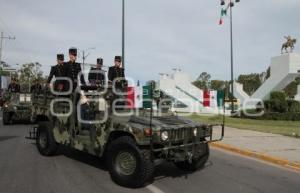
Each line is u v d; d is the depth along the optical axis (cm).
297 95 4219
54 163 1052
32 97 1227
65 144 1058
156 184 874
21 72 9725
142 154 811
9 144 1366
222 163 1153
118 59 1151
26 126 2025
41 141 1153
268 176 1010
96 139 922
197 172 1006
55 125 1106
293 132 1920
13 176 912
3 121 2142
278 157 1229
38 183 855
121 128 842
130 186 834
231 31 3656
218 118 2742
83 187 831
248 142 1530
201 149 955
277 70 4284
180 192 817
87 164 1044
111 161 860
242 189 865
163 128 822
